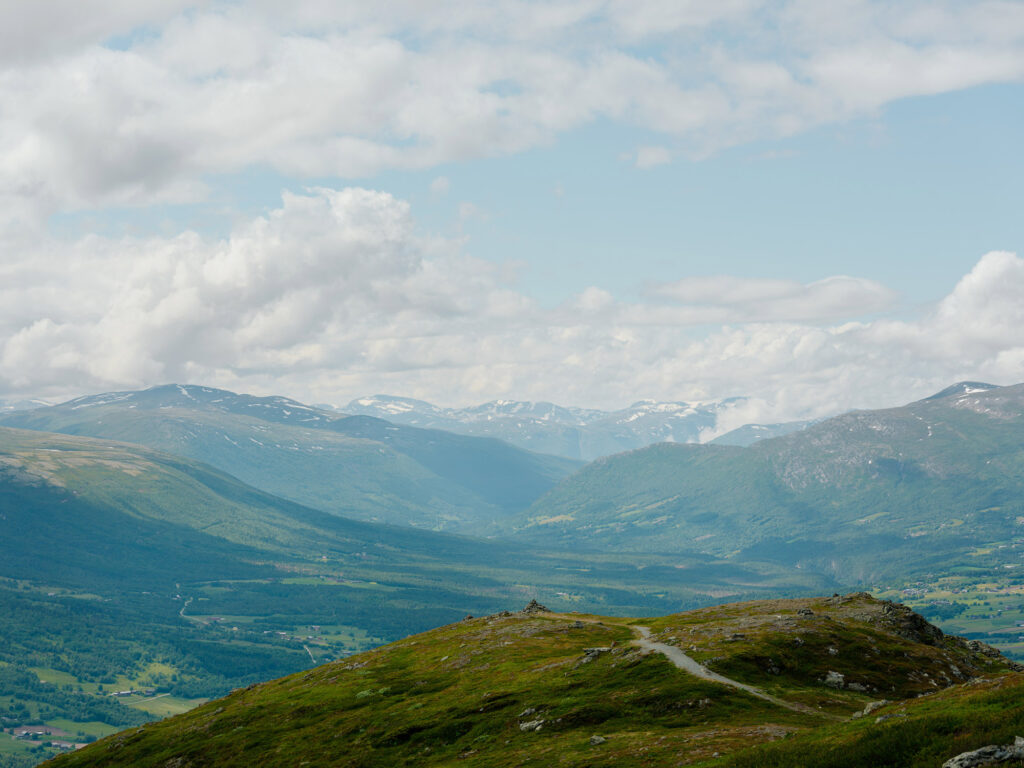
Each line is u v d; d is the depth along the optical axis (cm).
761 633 12044
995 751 4769
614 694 10050
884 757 5391
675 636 12838
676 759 6988
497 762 8512
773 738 7231
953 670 11412
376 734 11494
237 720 14975
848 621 13188
